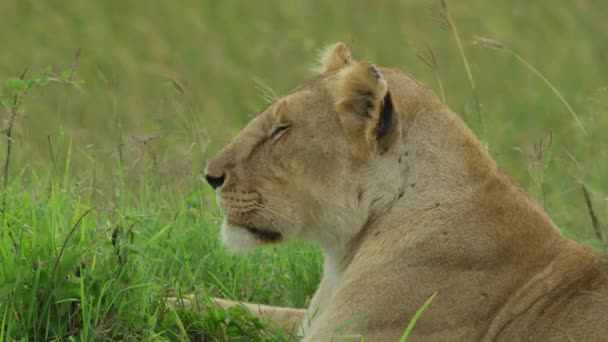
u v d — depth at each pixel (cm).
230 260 1137
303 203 941
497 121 1925
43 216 1008
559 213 1358
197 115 1634
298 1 2589
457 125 935
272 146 946
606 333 861
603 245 1016
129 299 943
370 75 907
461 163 922
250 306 1052
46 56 2302
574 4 2453
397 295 895
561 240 920
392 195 924
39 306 913
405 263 903
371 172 924
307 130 934
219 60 2366
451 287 889
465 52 2317
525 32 2394
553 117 2027
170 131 1389
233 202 956
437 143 924
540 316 875
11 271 907
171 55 2398
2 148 1309
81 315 926
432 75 2211
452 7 2434
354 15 2516
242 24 2536
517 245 899
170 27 2520
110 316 925
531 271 893
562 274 891
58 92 1950
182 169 1268
